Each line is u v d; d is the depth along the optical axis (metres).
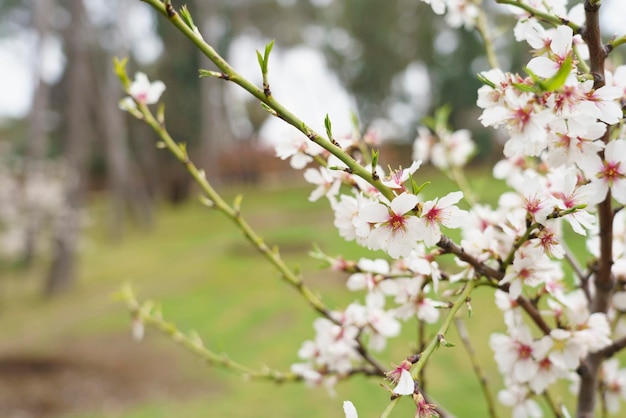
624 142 0.88
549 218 0.87
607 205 1.04
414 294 1.09
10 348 6.61
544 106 0.80
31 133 12.16
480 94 0.89
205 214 18.75
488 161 13.40
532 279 0.95
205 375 5.44
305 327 6.45
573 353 1.05
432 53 19.86
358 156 1.23
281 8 21.47
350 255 6.09
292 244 11.10
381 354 4.90
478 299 5.61
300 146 1.06
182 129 21.72
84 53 11.39
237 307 7.59
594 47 0.93
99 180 24.27
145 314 1.71
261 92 0.79
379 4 19.53
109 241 15.23
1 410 4.91
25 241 10.17
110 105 15.43
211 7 18.52
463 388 4.41
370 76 21.28
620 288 1.20
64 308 8.75
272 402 4.67
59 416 4.79
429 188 9.20
